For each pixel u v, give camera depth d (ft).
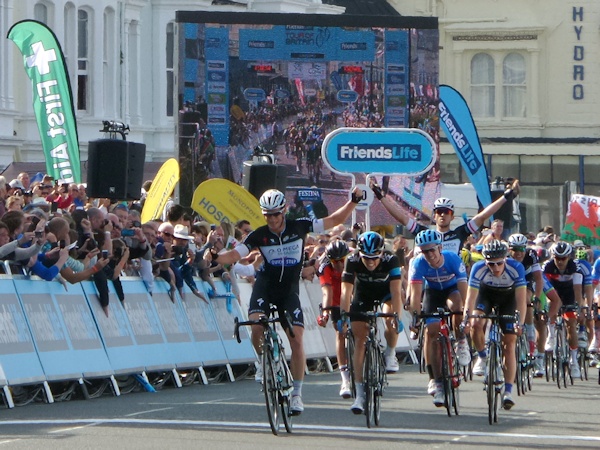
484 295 85.71
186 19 156.76
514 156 311.47
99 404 85.25
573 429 74.95
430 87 165.48
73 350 89.97
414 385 102.12
